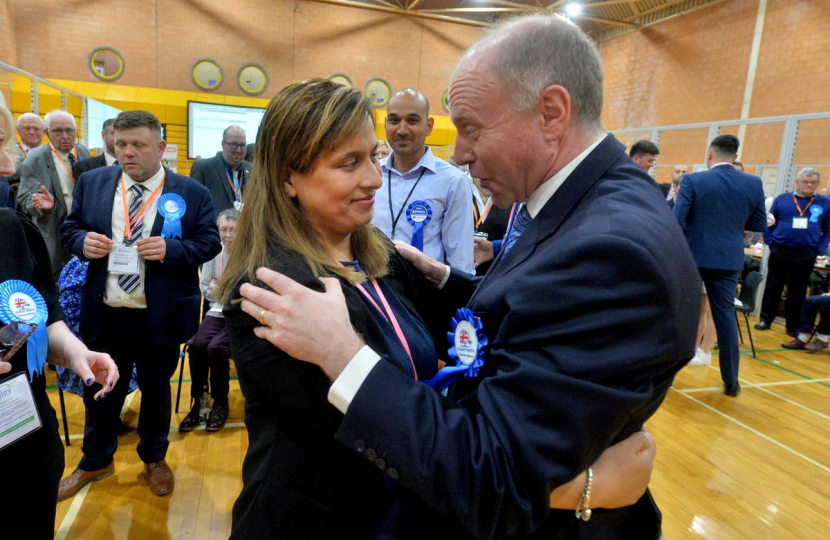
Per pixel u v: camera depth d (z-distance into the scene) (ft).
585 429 1.85
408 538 2.22
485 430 1.96
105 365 3.82
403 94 6.70
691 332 2.11
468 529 1.93
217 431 8.46
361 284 2.83
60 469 3.71
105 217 6.20
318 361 2.02
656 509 2.61
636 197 2.23
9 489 3.34
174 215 6.27
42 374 3.52
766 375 12.04
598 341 1.90
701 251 10.28
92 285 6.21
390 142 6.91
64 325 3.99
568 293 1.95
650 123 29.68
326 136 2.42
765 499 7.15
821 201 14.61
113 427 6.86
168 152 25.80
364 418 1.96
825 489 7.44
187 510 6.42
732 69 24.75
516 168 2.48
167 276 6.31
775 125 22.71
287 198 2.61
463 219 6.86
